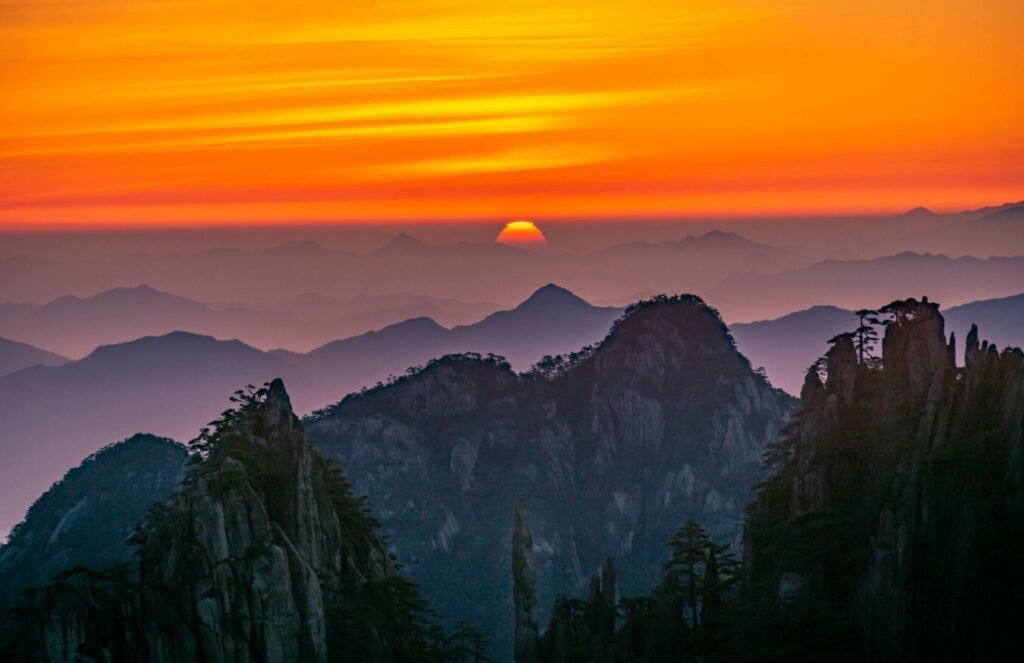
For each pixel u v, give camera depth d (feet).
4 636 434.30
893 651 391.86
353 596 467.52
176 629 405.18
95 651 392.68
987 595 382.63
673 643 435.94
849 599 423.23
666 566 484.74
